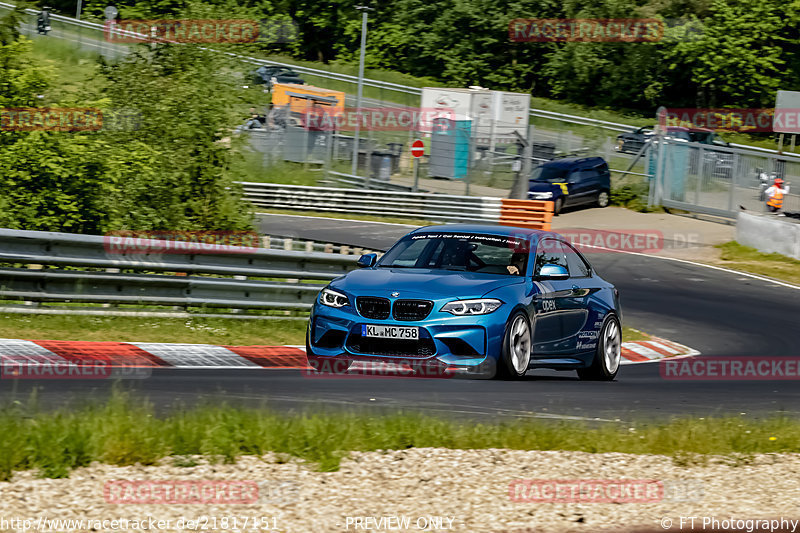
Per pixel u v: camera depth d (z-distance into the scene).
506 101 137.88
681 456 23.64
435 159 125.31
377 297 31.02
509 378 32.09
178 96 64.31
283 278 47.75
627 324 59.88
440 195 110.69
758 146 178.25
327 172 127.94
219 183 65.88
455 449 22.75
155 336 39.19
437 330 30.42
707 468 22.80
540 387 32.50
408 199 112.75
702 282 79.50
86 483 18.19
